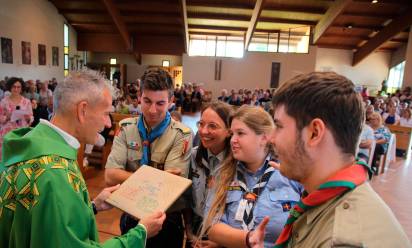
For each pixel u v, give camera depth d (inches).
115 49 628.1
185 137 58.4
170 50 623.2
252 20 523.2
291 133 23.7
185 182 49.6
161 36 615.8
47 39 502.6
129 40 599.5
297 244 24.6
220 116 53.4
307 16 541.6
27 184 32.0
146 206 45.9
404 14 508.4
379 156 214.8
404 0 474.6
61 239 30.8
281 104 24.6
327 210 22.6
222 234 44.3
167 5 493.7
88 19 569.0
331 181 22.6
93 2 500.1
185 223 59.8
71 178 33.8
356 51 645.9
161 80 55.8
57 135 36.2
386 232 19.6
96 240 36.3
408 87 510.3
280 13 534.9
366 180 22.9
